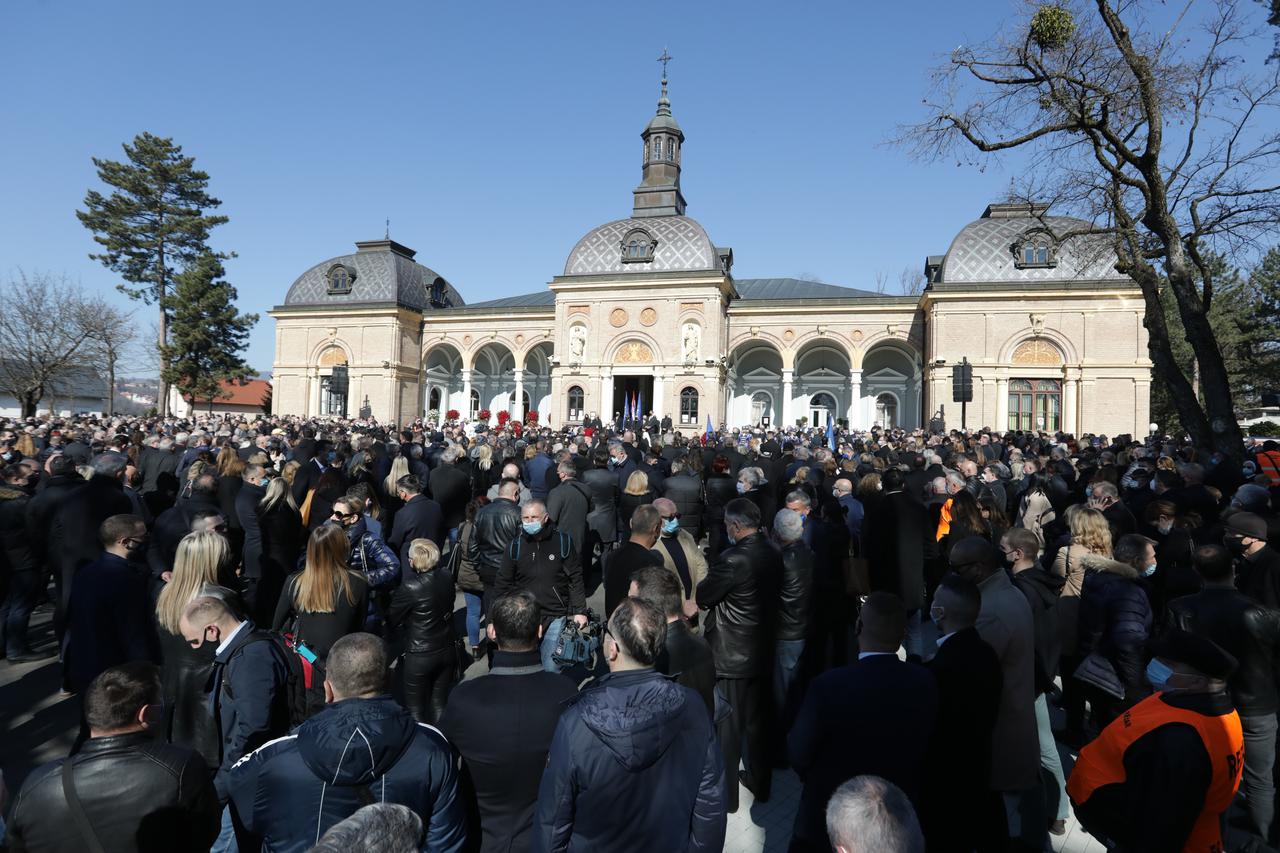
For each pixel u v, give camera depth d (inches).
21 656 310.0
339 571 203.2
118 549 204.2
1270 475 388.2
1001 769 163.9
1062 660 242.5
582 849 114.1
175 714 173.6
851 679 139.6
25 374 1577.3
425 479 473.7
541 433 927.0
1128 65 536.4
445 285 2041.1
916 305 1512.1
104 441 503.5
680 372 1505.9
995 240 1419.8
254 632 161.3
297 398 1830.7
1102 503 300.7
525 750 129.9
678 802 115.3
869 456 489.4
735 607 205.9
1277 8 497.4
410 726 112.5
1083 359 1328.7
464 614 349.1
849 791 85.6
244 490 307.0
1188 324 548.4
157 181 1861.5
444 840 113.1
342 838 74.0
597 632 198.2
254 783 111.9
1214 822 125.1
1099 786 131.0
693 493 392.2
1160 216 552.1
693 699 121.1
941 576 321.1
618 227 1620.3
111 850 108.2
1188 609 193.3
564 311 1593.3
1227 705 126.0
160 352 1784.0
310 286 1886.1
